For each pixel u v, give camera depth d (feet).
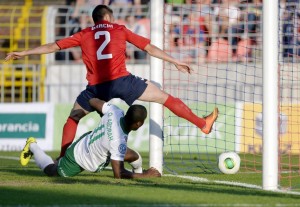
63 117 185.98
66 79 202.49
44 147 185.47
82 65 202.69
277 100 86.58
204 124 99.81
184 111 98.73
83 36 100.17
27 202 71.20
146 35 209.26
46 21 215.31
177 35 186.70
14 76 203.41
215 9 207.21
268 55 86.53
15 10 221.66
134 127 91.66
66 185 87.40
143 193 78.48
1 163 136.15
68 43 100.17
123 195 76.38
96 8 101.91
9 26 221.05
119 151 92.58
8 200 72.79
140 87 98.63
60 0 237.86
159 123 106.01
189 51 200.34
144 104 181.57
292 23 161.07
